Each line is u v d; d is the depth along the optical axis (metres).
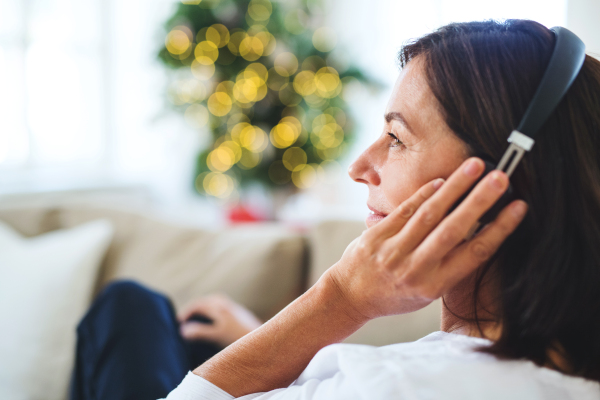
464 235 0.41
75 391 1.04
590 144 0.47
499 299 0.49
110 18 3.21
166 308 1.10
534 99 0.44
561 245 0.46
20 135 2.94
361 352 0.46
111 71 3.24
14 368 1.40
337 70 2.09
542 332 0.45
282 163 2.12
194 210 3.13
